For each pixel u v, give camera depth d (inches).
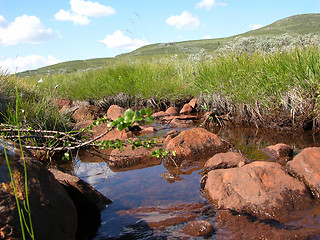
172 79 383.9
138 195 113.3
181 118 269.3
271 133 190.9
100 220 94.4
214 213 93.7
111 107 309.3
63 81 510.6
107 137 206.2
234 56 276.5
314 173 101.9
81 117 280.8
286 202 91.4
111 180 133.0
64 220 73.2
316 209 89.2
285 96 197.5
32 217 66.7
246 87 228.1
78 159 167.5
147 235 83.1
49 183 78.3
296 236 74.8
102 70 487.8
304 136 175.0
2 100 213.6
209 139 166.7
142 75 395.5
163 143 178.1
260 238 76.1
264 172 102.3
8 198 66.6
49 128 195.6
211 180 109.3
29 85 310.8
